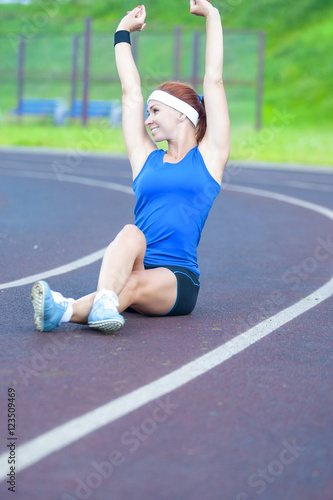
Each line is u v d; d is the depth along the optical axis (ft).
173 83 29.37
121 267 26.43
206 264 43.45
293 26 289.94
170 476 16.03
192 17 285.84
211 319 29.78
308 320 30.42
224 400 20.56
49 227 56.59
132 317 29.40
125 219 61.98
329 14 292.20
